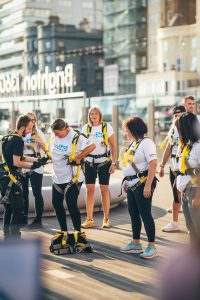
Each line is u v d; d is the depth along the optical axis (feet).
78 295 12.96
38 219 22.85
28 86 76.33
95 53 327.47
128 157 17.15
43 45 326.85
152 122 52.90
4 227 18.65
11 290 5.38
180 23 240.32
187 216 14.71
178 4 240.73
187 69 230.27
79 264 16.38
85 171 22.89
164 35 240.32
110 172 22.84
